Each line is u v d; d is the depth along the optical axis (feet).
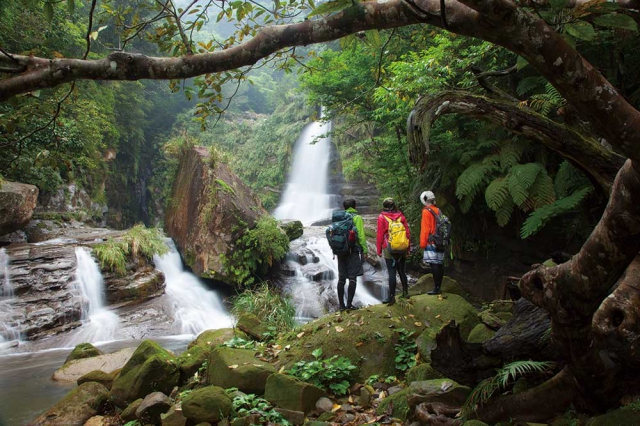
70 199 57.77
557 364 9.69
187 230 43.96
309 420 12.87
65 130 44.27
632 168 6.01
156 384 16.35
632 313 9.02
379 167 38.17
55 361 25.32
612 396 8.87
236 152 96.78
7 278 32.01
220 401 12.91
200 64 6.81
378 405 13.32
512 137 24.91
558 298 7.58
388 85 27.66
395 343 16.20
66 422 15.42
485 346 10.50
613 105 5.49
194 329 33.94
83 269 35.24
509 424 9.60
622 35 16.58
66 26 48.65
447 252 32.17
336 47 62.13
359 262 19.65
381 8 6.15
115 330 31.94
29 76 6.59
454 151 27.20
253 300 27.96
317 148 85.30
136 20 8.84
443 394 11.38
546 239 28.02
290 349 16.88
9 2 41.24
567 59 5.34
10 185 38.73
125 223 84.94
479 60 24.36
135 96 82.48
